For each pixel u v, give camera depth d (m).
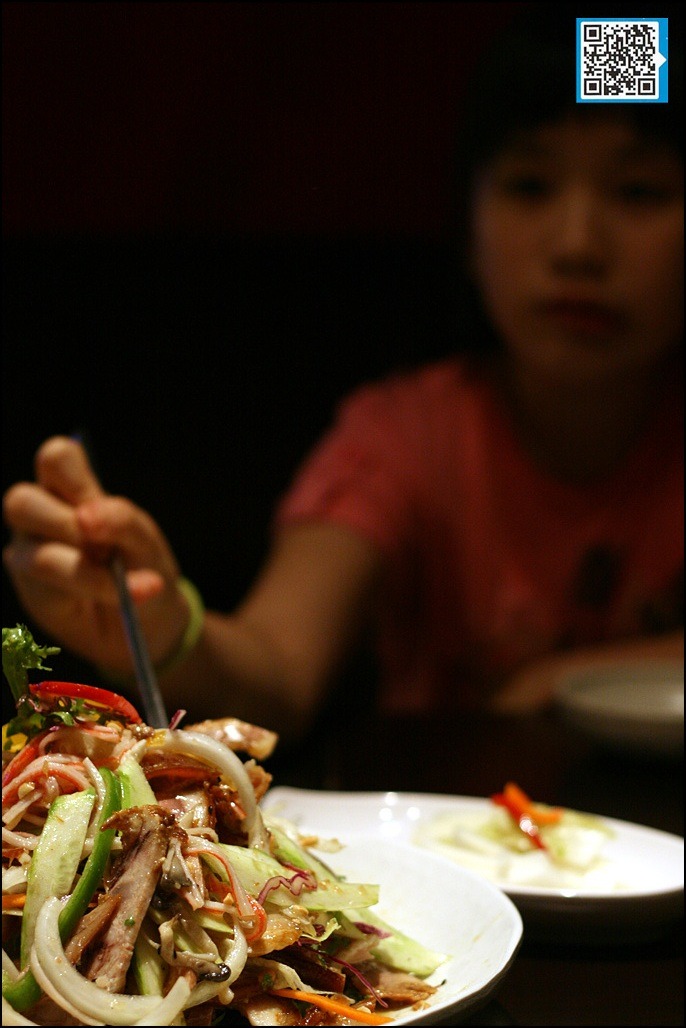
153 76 1.37
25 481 1.61
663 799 0.76
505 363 1.14
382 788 0.77
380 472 1.10
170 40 1.36
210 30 1.36
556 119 0.98
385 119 1.41
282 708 0.91
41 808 0.46
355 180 1.44
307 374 1.65
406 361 1.64
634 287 1.01
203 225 1.48
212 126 1.41
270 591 1.02
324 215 1.46
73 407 1.62
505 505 1.10
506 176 1.01
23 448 1.61
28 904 0.41
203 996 0.41
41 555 0.78
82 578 0.78
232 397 1.65
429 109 1.40
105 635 0.83
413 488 1.10
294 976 0.44
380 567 1.09
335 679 1.01
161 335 1.62
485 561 1.10
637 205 1.00
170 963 0.41
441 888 0.55
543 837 0.64
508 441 1.12
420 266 1.58
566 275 1.00
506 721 0.90
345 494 1.09
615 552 1.08
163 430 1.65
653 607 1.07
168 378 1.64
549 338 1.03
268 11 1.36
